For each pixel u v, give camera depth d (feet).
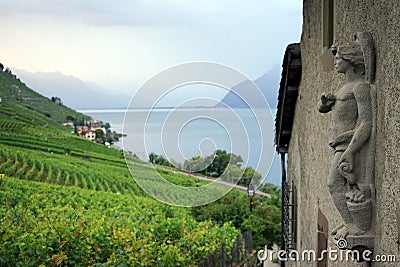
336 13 12.01
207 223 34.19
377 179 8.10
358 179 8.31
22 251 18.37
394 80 7.30
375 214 8.20
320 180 14.39
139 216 33.71
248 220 42.63
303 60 18.39
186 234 30.55
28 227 23.80
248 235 39.22
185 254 27.07
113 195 38.40
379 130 7.98
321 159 14.26
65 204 34.12
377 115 8.09
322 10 14.15
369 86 8.30
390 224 7.48
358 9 9.52
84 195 36.99
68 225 23.58
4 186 33.09
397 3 7.17
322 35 14.08
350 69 8.56
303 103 18.54
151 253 23.63
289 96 20.74
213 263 29.35
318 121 14.89
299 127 19.84
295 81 19.85
